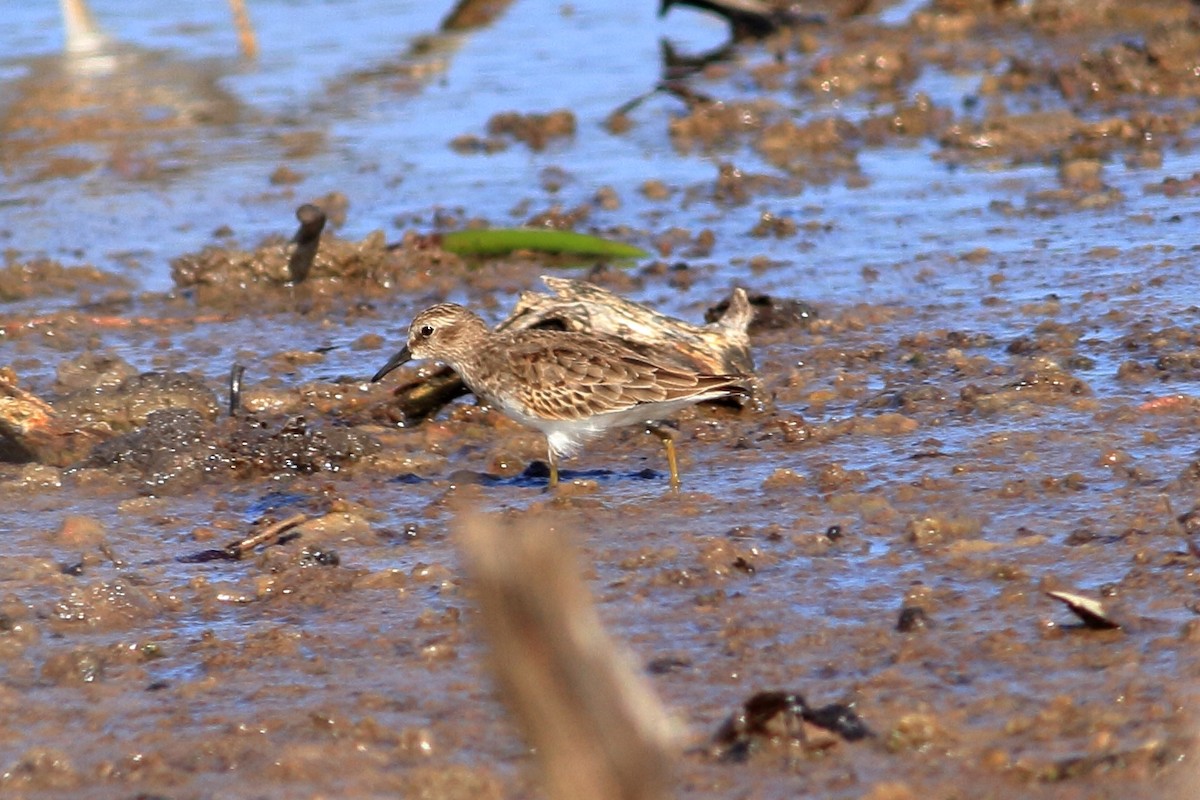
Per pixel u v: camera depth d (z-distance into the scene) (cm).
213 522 1230
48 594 1076
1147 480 1186
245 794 796
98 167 2566
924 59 2988
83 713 903
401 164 2528
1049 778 764
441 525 1196
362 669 945
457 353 1326
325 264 1939
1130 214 2025
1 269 2044
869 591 1017
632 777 478
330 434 1368
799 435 1351
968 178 2270
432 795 782
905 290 1806
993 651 911
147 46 3403
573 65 3181
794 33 3319
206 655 973
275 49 3375
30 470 1329
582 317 1425
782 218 2106
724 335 1466
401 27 3581
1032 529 1104
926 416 1381
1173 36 2644
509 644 475
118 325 1827
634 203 2261
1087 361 1487
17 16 3681
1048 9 3130
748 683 897
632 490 1254
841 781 777
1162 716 815
